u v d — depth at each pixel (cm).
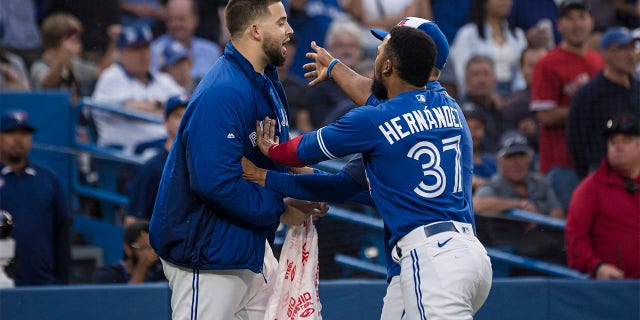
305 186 1504
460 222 1450
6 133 2300
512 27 3225
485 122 2883
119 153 2778
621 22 3338
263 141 1501
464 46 3192
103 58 3127
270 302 1606
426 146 1441
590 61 2836
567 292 2077
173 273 1525
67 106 2809
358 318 2009
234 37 1498
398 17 3212
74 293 1909
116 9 3147
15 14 3038
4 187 2305
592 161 2641
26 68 3030
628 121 2238
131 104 2919
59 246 2377
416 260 1423
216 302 1504
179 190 1480
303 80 3139
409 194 1437
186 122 1480
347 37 3023
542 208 2555
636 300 2078
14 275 2228
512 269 2475
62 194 2391
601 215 2253
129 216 2338
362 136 1434
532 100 2830
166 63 3044
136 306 1905
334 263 2447
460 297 1407
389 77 1480
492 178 2572
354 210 2602
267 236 1656
